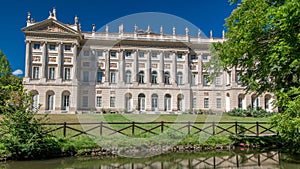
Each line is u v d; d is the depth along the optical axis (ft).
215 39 132.46
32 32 191.52
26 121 47.88
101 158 49.67
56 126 71.87
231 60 52.31
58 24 193.98
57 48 196.54
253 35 46.68
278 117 41.68
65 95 191.83
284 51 39.45
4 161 45.39
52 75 195.42
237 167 44.42
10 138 46.57
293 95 42.42
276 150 58.23
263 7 45.29
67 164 44.98
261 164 46.34
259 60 49.42
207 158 51.55
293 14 36.96
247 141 62.44
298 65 41.11
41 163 45.09
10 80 180.14
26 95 50.57
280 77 48.01
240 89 193.88
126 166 44.78
